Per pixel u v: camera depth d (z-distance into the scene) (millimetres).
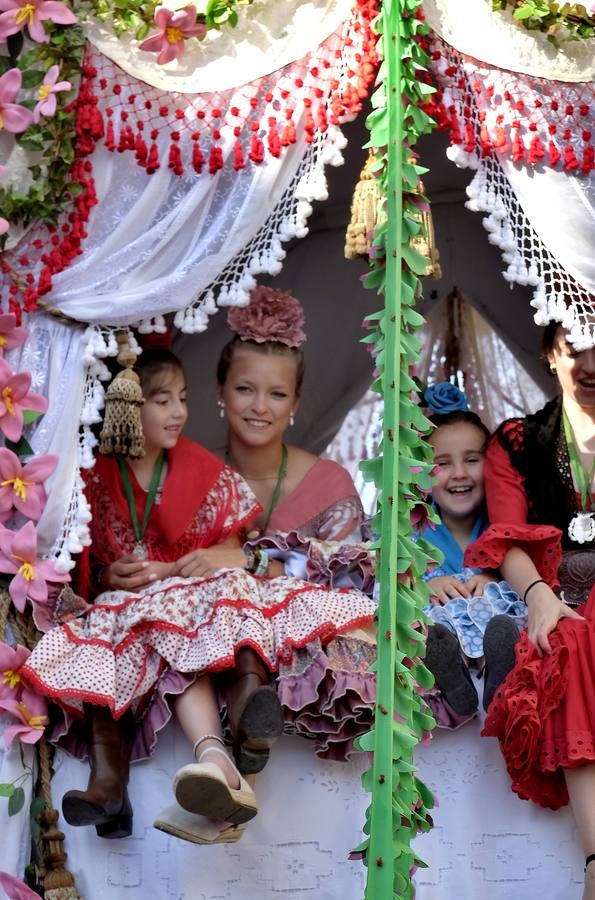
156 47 4352
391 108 3961
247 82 4383
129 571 4516
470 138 4363
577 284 4395
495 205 4391
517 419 4887
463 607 4543
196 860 4191
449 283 6008
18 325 4387
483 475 4887
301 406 6035
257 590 4312
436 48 4348
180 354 5961
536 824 4258
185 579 4367
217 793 3861
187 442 4770
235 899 4168
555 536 4578
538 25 4344
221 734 4203
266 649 4188
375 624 4367
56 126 4359
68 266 4395
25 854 4227
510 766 4156
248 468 5121
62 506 4336
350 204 5934
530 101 4371
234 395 5027
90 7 4395
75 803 4039
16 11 4344
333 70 4371
